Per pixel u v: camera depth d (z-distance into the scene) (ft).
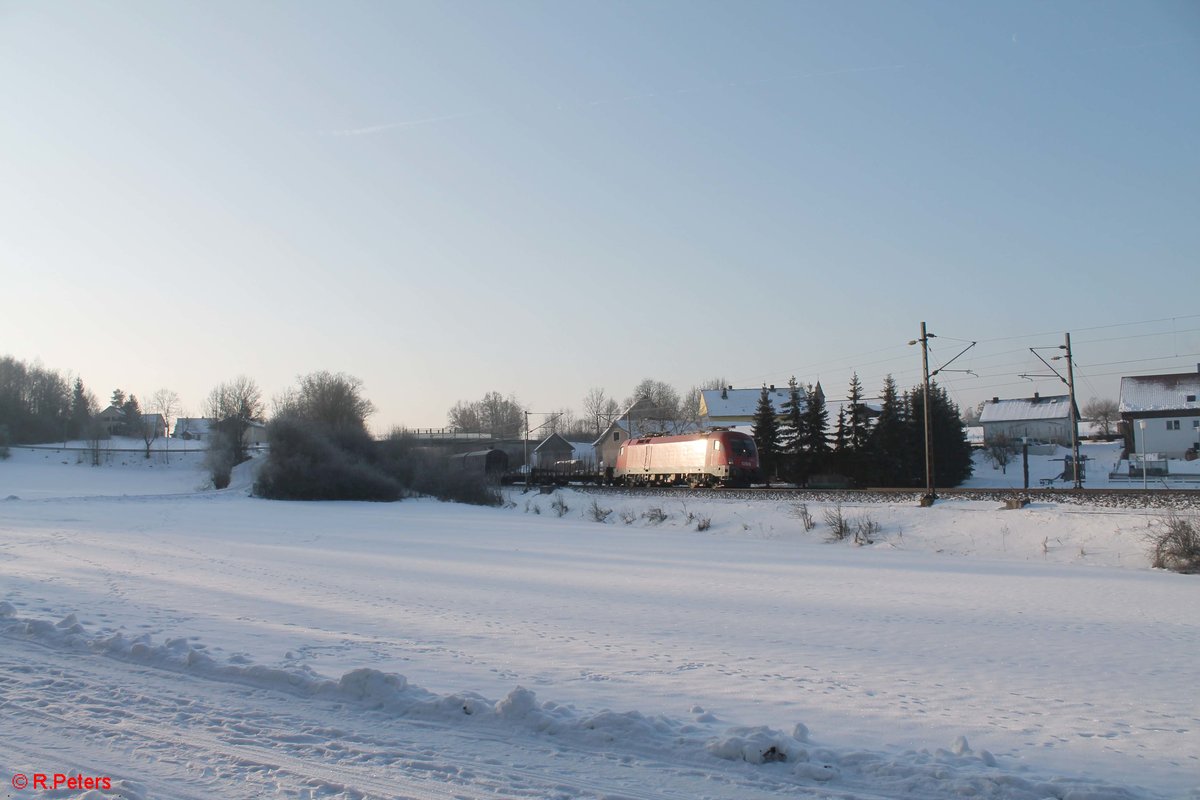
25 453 365.40
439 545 118.01
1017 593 74.28
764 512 140.97
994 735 29.84
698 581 81.25
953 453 238.07
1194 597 72.38
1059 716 33.27
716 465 179.63
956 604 67.67
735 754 25.63
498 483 237.66
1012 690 38.17
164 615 50.85
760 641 49.96
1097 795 22.89
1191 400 272.51
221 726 27.89
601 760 25.41
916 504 128.06
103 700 30.83
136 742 26.20
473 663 38.91
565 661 40.65
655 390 516.32
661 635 50.85
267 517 170.71
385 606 59.16
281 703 30.71
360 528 148.05
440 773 23.91
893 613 62.85
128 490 292.81
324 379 322.75
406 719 29.01
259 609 55.62
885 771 24.76
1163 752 28.30
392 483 233.96
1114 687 39.27
